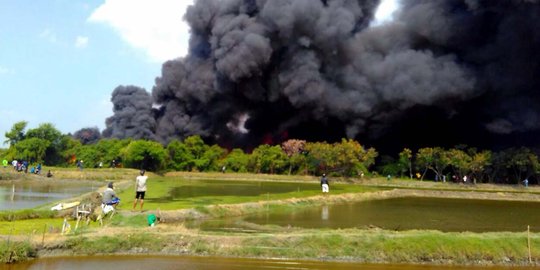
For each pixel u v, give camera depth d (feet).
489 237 65.67
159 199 112.57
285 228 78.59
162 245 62.64
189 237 64.18
